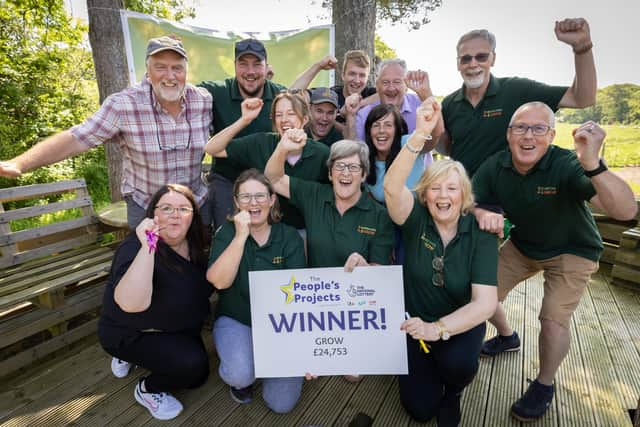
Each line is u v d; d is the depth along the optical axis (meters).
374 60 4.53
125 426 2.04
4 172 1.99
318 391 2.30
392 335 1.97
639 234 3.50
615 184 1.66
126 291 1.76
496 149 2.68
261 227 2.11
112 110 2.33
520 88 2.56
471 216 1.92
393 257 2.58
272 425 2.05
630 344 2.75
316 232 2.17
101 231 3.85
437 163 1.88
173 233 1.97
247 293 2.10
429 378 2.05
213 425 2.05
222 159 2.72
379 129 2.41
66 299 3.12
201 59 4.03
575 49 2.29
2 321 2.82
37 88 9.07
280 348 2.02
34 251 3.27
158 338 2.07
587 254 2.07
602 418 2.07
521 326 3.01
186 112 2.55
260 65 2.71
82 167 9.08
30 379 2.41
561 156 2.03
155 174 2.55
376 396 2.26
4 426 2.04
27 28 9.37
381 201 2.55
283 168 2.23
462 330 1.71
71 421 2.07
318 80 4.37
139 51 3.72
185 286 2.03
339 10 4.38
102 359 2.61
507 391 2.28
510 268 2.42
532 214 2.13
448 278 1.88
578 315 3.15
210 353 2.71
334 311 1.97
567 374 2.42
